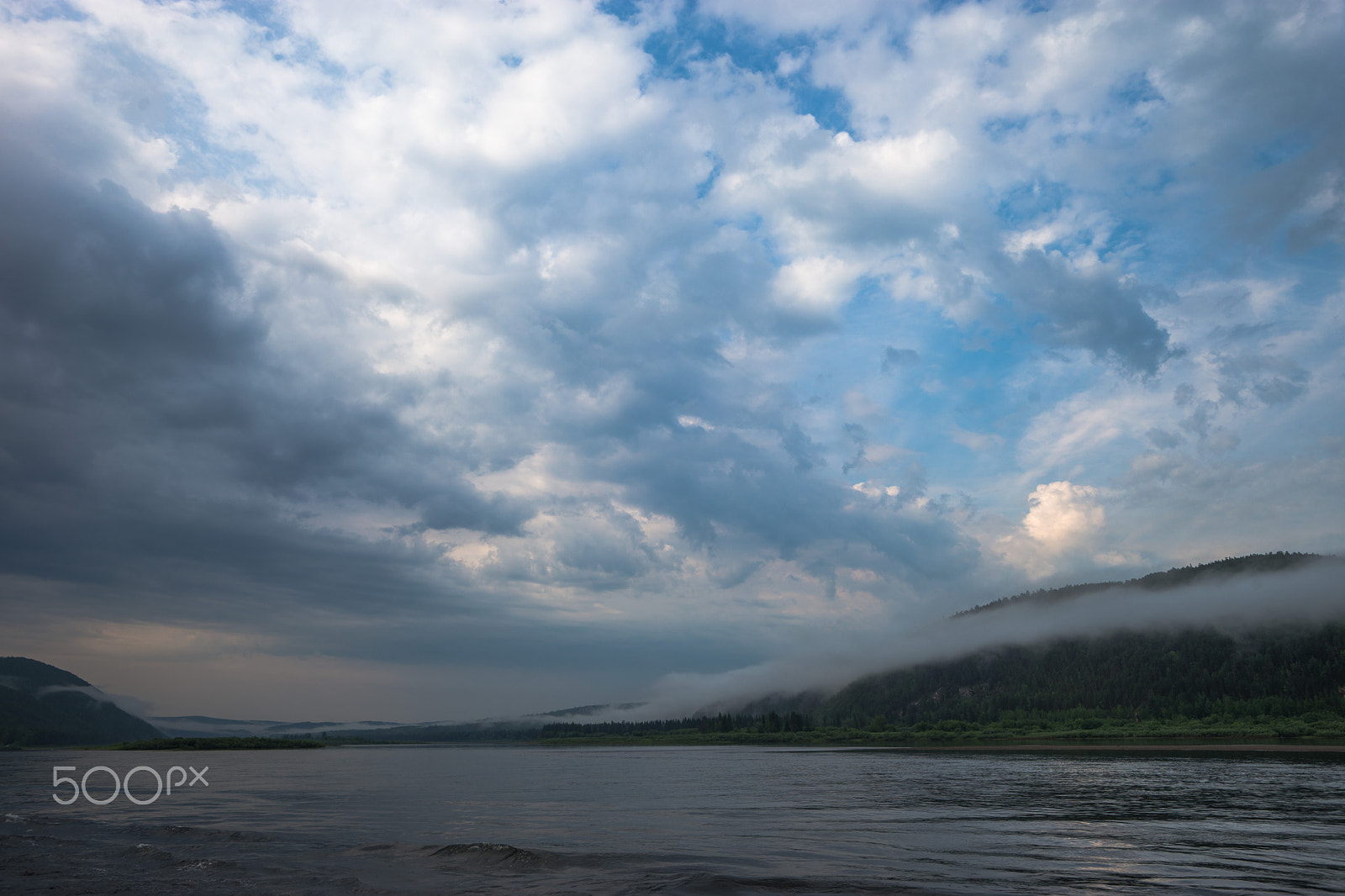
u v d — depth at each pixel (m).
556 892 44.47
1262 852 58.84
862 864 53.78
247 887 47.12
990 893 43.91
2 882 49.34
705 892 44.41
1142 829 72.94
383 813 94.56
